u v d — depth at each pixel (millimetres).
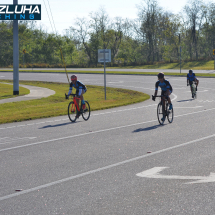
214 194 5172
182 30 102875
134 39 107750
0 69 68500
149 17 96500
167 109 12352
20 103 19172
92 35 100312
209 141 9117
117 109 17078
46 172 6488
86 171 6516
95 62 102562
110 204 4852
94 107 17531
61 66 78625
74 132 10906
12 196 5238
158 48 102750
